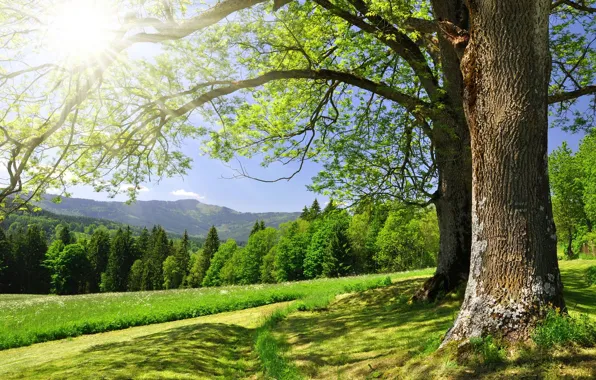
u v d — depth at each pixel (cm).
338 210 1130
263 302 1866
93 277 8919
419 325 788
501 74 482
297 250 6988
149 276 8894
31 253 7844
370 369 531
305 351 734
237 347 909
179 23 682
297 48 1000
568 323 417
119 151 944
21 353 1038
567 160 3931
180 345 841
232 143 1118
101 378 579
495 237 470
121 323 1478
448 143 991
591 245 3897
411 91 1059
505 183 470
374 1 837
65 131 864
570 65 1257
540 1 466
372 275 3000
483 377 388
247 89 1120
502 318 443
